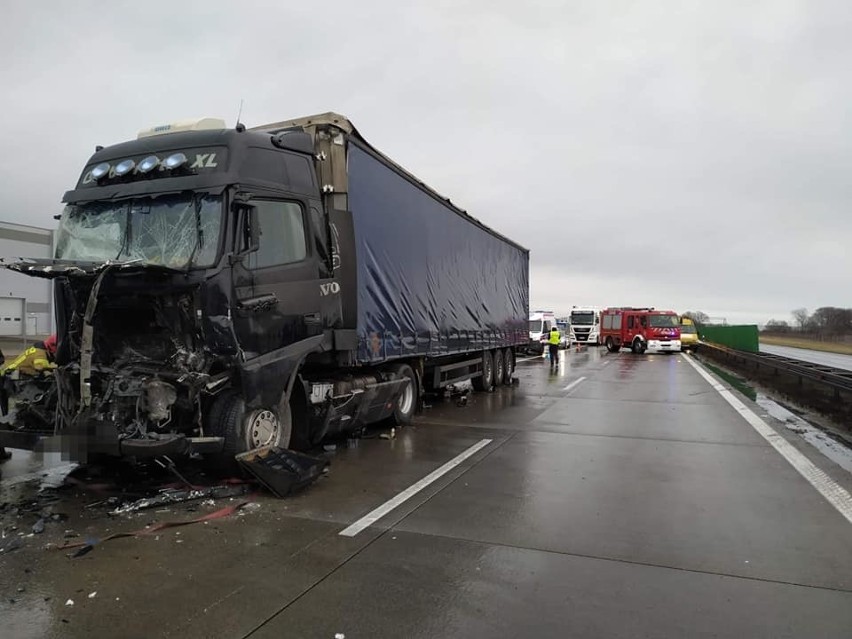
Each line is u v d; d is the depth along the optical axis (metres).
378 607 3.75
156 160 6.37
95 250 6.39
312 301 7.21
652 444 8.82
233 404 6.21
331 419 7.85
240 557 4.51
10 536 4.90
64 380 6.00
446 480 6.79
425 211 10.91
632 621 3.58
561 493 6.28
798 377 14.09
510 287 17.95
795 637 3.39
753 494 6.25
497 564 4.42
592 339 52.22
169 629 3.46
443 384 12.65
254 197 6.41
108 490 6.18
